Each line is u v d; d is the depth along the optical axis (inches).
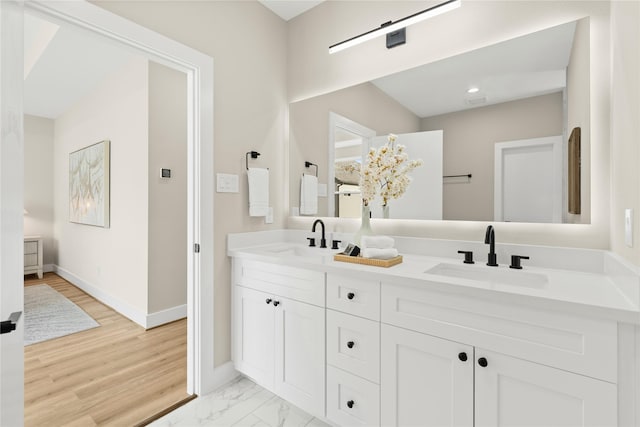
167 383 75.5
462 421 42.8
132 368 82.3
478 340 41.4
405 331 47.6
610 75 49.2
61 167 183.5
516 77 58.2
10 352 33.3
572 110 52.8
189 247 70.9
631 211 37.8
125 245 119.3
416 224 69.7
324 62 85.5
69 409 65.3
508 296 38.7
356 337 53.2
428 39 68.2
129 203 116.6
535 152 56.3
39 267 177.2
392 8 73.3
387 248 59.2
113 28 54.4
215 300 72.9
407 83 70.9
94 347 94.0
